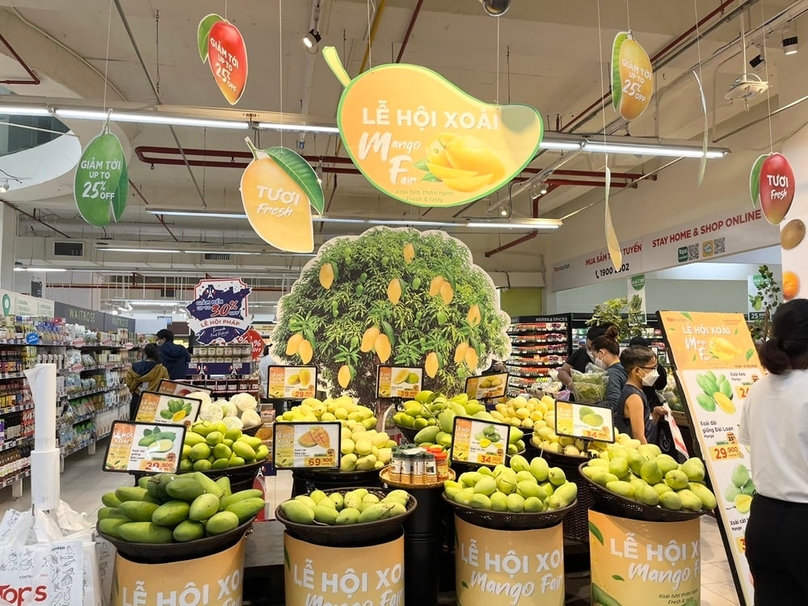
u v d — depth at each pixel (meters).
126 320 13.18
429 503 2.50
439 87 2.30
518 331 12.47
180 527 1.87
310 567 2.04
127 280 19.92
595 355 4.32
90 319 10.36
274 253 13.48
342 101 2.23
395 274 4.33
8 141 10.12
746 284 12.65
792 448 1.97
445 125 2.29
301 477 2.72
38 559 1.96
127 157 8.53
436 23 5.36
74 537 2.06
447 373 4.34
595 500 2.49
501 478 2.30
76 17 6.10
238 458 2.54
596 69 7.37
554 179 10.48
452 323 4.38
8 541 1.98
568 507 2.24
